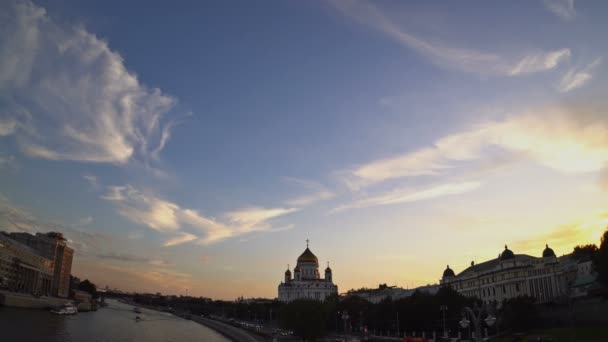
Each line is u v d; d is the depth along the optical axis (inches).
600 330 5049.2
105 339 7687.0
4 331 7066.9
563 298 6904.5
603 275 5403.5
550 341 4793.3
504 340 5757.9
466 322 3292.3
